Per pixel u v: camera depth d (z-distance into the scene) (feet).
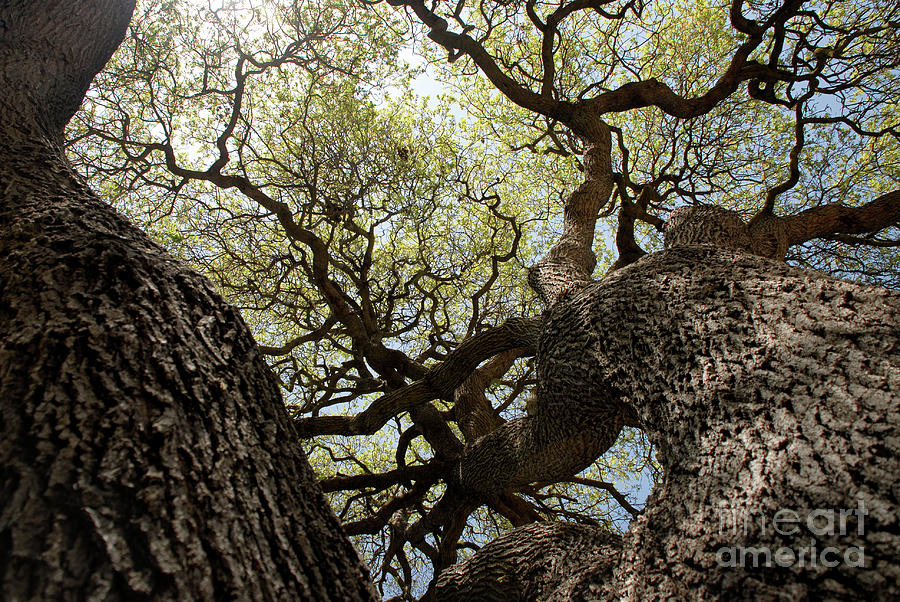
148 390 4.53
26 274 5.41
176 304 5.65
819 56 20.58
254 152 24.25
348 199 23.86
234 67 24.31
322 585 4.15
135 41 21.79
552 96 23.91
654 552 5.40
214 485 4.15
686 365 6.29
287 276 26.58
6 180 7.11
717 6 26.37
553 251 15.33
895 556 3.68
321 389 23.27
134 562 3.41
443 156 27.50
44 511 3.49
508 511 19.19
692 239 11.98
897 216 15.62
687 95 27.55
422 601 12.93
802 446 4.60
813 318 5.75
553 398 9.79
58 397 4.22
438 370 15.40
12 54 9.18
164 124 21.76
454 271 28.99
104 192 23.18
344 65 24.76
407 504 18.52
